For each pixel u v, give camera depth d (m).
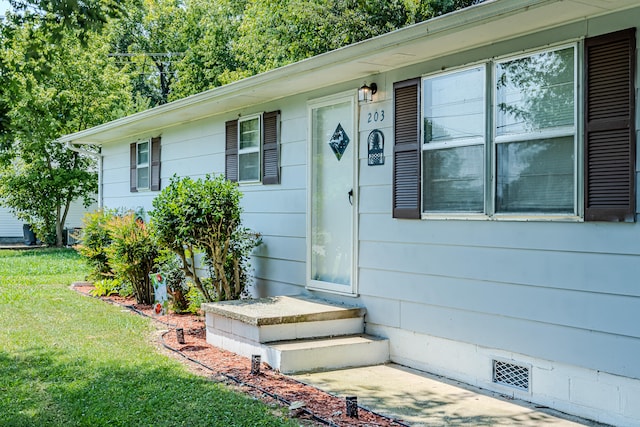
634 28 4.08
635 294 4.08
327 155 6.93
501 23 4.53
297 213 7.41
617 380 4.18
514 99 4.86
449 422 4.23
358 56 5.60
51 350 6.07
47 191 19.86
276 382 5.11
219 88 7.59
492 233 5.01
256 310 6.14
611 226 4.21
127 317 7.98
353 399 4.27
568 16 4.36
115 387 4.86
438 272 5.49
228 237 7.27
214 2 24.12
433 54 5.45
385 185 6.08
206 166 9.42
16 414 4.27
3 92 4.48
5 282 11.27
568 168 4.47
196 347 6.40
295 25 15.77
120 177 12.64
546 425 4.20
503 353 4.93
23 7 4.60
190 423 4.07
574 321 4.43
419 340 5.69
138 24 28.47
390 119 6.04
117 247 9.12
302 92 7.32
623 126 4.13
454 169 5.34
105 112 19.62
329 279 6.88
